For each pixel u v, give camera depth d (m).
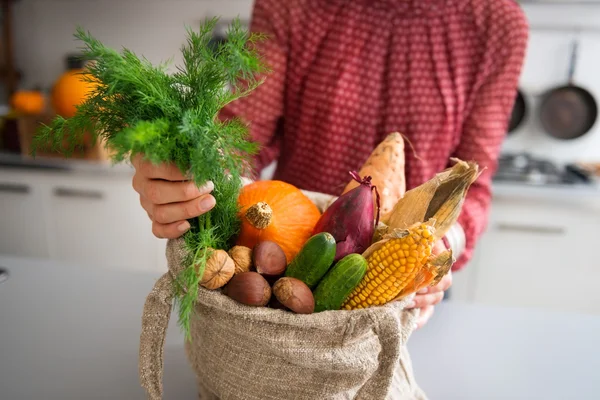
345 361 0.36
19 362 0.54
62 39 1.94
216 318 0.37
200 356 0.42
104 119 0.36
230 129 0.36
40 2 1.90
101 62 0.34
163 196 0.37
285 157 0.89
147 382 0.39
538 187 1.48
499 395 0.51
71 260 1.77
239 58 0.33
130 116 0.34
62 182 1.66
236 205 0.40
